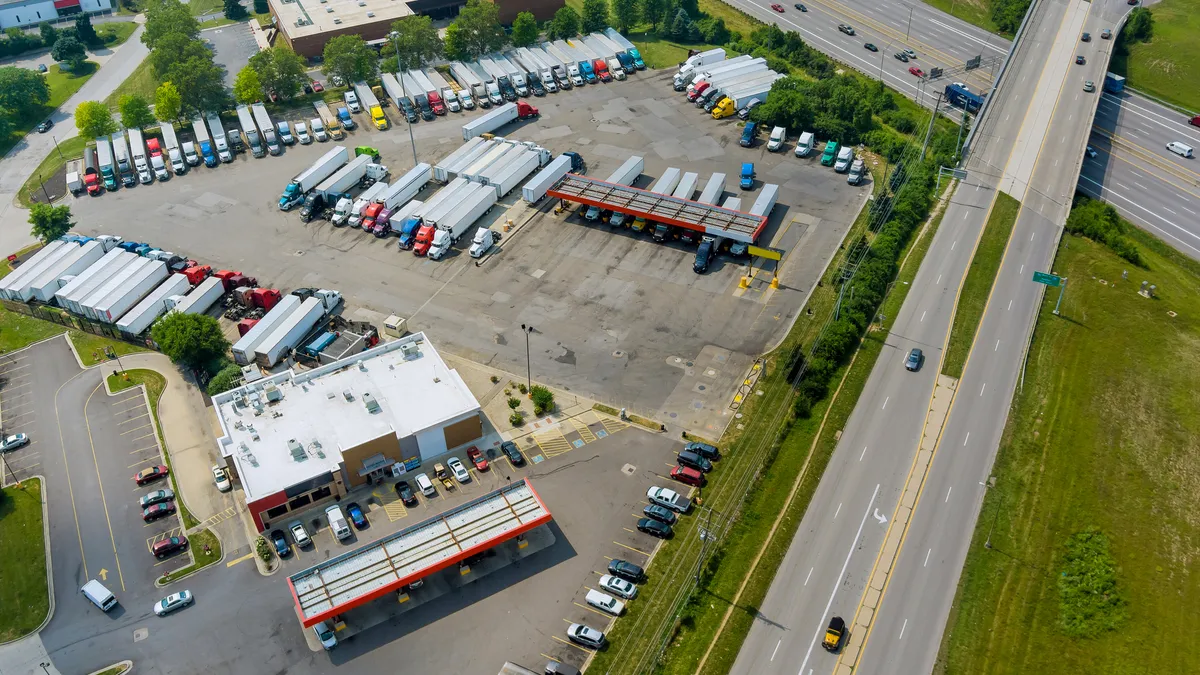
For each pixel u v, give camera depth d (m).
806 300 136.50
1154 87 198.62
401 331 131.50
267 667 89.50
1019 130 172.12
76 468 113.19
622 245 152.38
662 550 99.44
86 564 100.81
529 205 164.50
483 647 90.56
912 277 138.75
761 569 96.12
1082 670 86.19
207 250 154.88
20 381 128.25
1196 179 168.50
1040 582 94.25
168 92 190.25
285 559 100.25
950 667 86.31
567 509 105.00
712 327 132.50
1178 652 87.44
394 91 197.62
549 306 138.25
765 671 86.31
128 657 91.06
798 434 112.62
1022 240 145.62
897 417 114.31
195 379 127.06
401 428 109.25
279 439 108.50
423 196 167.25
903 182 161.88
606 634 91.19
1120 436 110.88
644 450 112.44
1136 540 98.31
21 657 91.69
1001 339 126.19
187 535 103.56
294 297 136.12
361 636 91.94
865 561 96.56
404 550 96.62
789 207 159.50
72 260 149.12
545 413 118.31
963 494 103.69
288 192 164.88
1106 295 134.12
